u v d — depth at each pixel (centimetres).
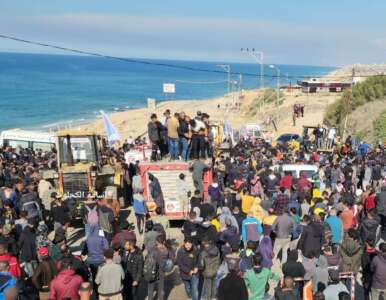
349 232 1208
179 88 19025
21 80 19100
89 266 1166
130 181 2139
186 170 1922
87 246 1187
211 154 2200
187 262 1134
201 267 1114
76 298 936
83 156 2012
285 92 8650
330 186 2044
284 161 2530
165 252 1143
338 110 5147
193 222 1289
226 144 3131
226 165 2206
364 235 1372
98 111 10581
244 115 7806
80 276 970
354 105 4884
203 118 2172
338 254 1130
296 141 3747
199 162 1889
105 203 1438
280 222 1374
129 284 1109
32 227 1166
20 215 1352
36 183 1753
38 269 1019
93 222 1221
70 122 8481
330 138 3503
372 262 1088
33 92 14538
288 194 1622
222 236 1272
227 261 1072
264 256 1179
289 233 1378
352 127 4581
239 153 2662
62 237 1105
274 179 1847
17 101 12194
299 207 1559
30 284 1063
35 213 1440
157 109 9219
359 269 1316
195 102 10044
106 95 14412
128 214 2025
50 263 1026
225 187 2130
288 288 950
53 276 1020
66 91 15225
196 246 1222
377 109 4528
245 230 1353
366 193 1698
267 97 8119
